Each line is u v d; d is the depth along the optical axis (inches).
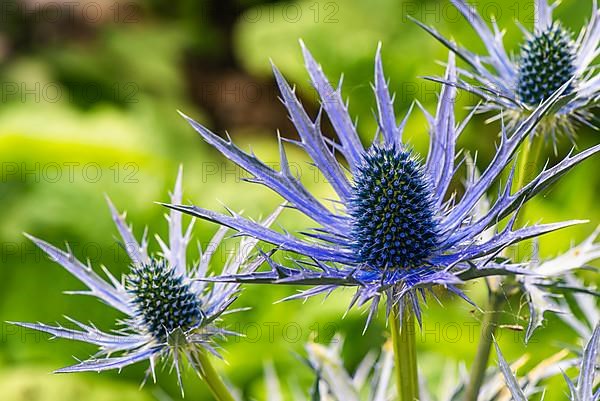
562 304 22.3
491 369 20.8
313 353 21.2
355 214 19.0
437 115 19.1
